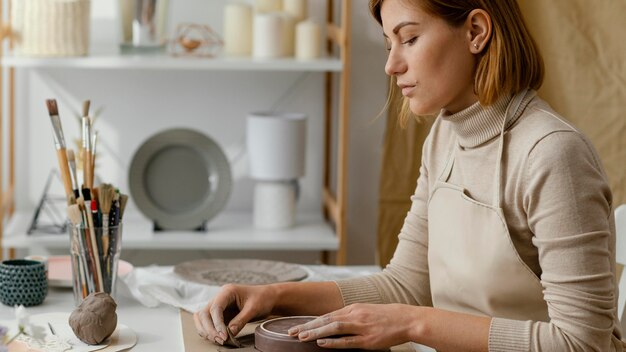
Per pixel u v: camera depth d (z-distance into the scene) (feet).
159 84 9.55
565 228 3.81
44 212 9.48
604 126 8.68
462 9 4.06
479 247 4.23
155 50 8.81
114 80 9.50
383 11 4.21
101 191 4.69
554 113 4.12
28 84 9.41
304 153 8.97
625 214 5.40
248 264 5.77
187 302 4.96
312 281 5.26
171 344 4.28
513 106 4.16
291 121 8.79
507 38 4.08
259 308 4.49
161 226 8.77
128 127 9.58
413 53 4.14
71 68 9.43
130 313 4.81
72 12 8.29
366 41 9.61
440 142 4.82
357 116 9.72
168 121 9.62
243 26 8.99
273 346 3.99
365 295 4.83
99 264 4.74
